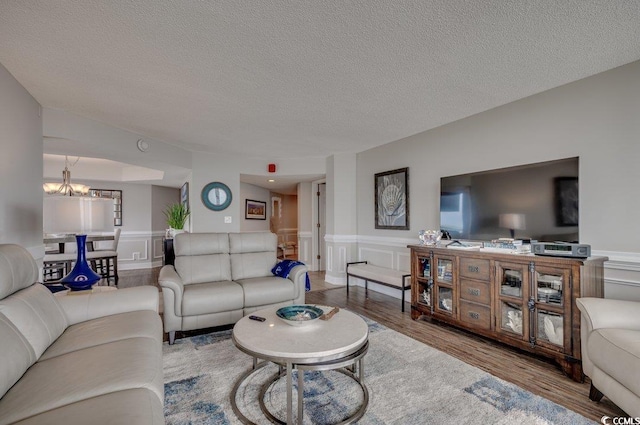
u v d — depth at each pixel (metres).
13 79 2.38
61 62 2.17
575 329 2.08
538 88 2.65
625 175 2.28
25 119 2.59
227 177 5.31
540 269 2.29
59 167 5.82
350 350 1.67
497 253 2.56
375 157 4.72
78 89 2.61
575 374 2.07
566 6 1.61
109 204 2.41
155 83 2.51
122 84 2.52
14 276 1.54
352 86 2.58
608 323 1.79
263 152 5.12
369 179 4.85
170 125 3.63
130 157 4.08
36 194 2.80
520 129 2.92
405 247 4.20
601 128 2.40
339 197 5.14
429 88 2.62
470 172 3.25
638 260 2.21
